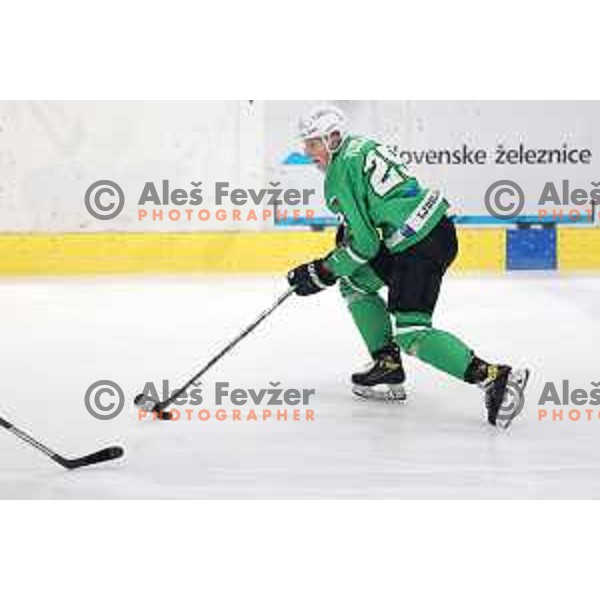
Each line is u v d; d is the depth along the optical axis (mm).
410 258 14141
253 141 27719
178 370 17906
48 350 19453
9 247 27531
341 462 12906
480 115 27922
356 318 15406
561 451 13281
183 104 27500
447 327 21250
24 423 14695
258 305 23922
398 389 15555
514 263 28125
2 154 27266
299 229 28109
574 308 23281
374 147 14156
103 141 27422
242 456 13164
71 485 12141
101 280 26984
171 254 27875
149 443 13742
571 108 27953
